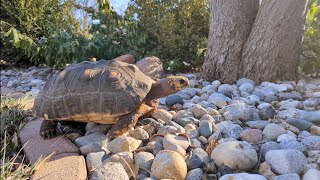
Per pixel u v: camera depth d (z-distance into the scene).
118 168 0.29
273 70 0.64
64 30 1.05
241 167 0.31
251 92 0.59
